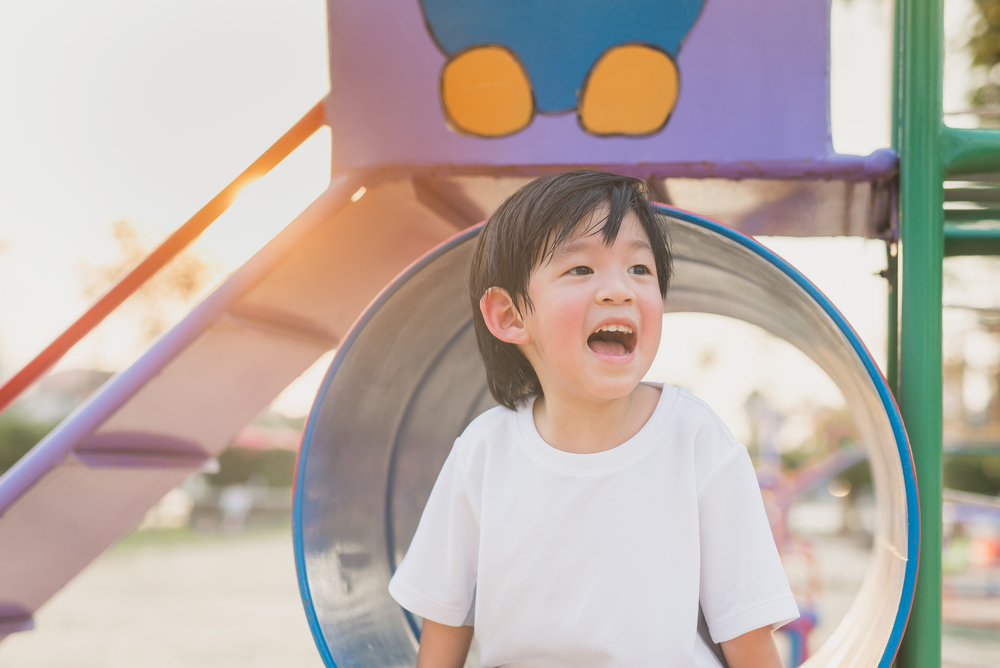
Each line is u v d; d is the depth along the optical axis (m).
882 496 1.82
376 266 2.26
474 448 1.45
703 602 1.32
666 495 1.31
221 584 8.99
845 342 1.32
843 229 2.31
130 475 2.24
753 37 1.85
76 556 2.39
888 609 1.34
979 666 3.75
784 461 28.47
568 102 1.92
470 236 1.49
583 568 1.30
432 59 1.98
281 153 2.12
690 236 1.53
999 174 1.67
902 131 1.75
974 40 8.19
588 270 1.25
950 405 11.74
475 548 1.47
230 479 22.28
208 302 1.98
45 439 2.01
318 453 1.53
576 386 1.27
